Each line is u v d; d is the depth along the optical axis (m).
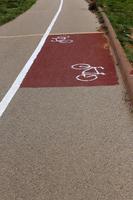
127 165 5.07
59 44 12.23
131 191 4.52
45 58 10.41
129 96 7.29
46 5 27.50
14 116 6.68
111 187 4.62
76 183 4.74
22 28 16.03
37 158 5.36
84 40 12.77
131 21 17.22
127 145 5.59
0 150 5.62
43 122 6.42
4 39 13.61
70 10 22.38
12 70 9.34
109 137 5.85
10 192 4.61
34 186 4.72
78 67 9.38
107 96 7.38
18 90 7.90
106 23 15.06
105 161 5.19
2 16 20.12
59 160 5.28
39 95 7.57
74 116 6.57
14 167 5.16
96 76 8.63
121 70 8.77
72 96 7.45
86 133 6.00
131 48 11.80
